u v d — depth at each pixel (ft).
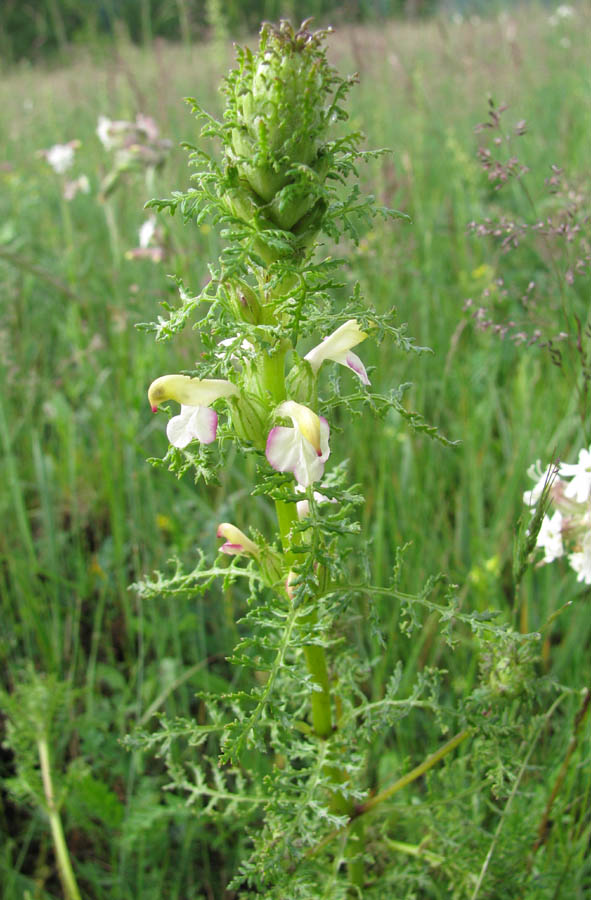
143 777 0.98
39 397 1.59
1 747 1.08
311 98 0.53
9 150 2.75
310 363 0.61
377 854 0.80
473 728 0.70
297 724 0.73
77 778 0.93
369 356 1.41
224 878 0.93
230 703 0.73
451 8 3.76
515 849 0.78
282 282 0.58
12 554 1.27
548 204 1.36
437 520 1.17
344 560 0.66
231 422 0.62
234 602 1.16
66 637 1.16
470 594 1.05
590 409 0.94
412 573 1.09
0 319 1.70
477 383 1.42
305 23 0.54
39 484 1.26
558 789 0.76
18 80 3.71
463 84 2.66
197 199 0.55
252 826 0.95
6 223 2.10
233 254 0.54
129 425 1.33
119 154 1.52
